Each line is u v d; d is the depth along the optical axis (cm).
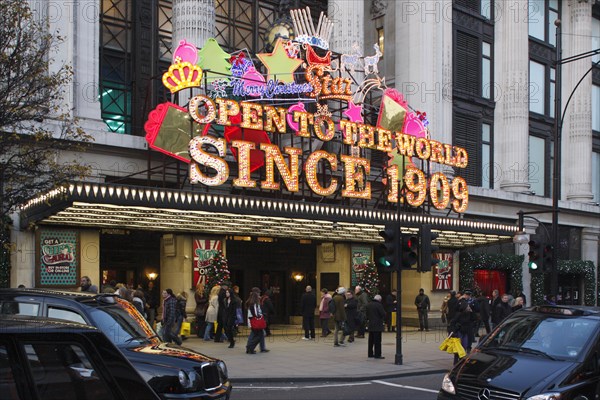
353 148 2716
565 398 802
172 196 1898
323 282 2989
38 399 315
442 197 2919
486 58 3744
